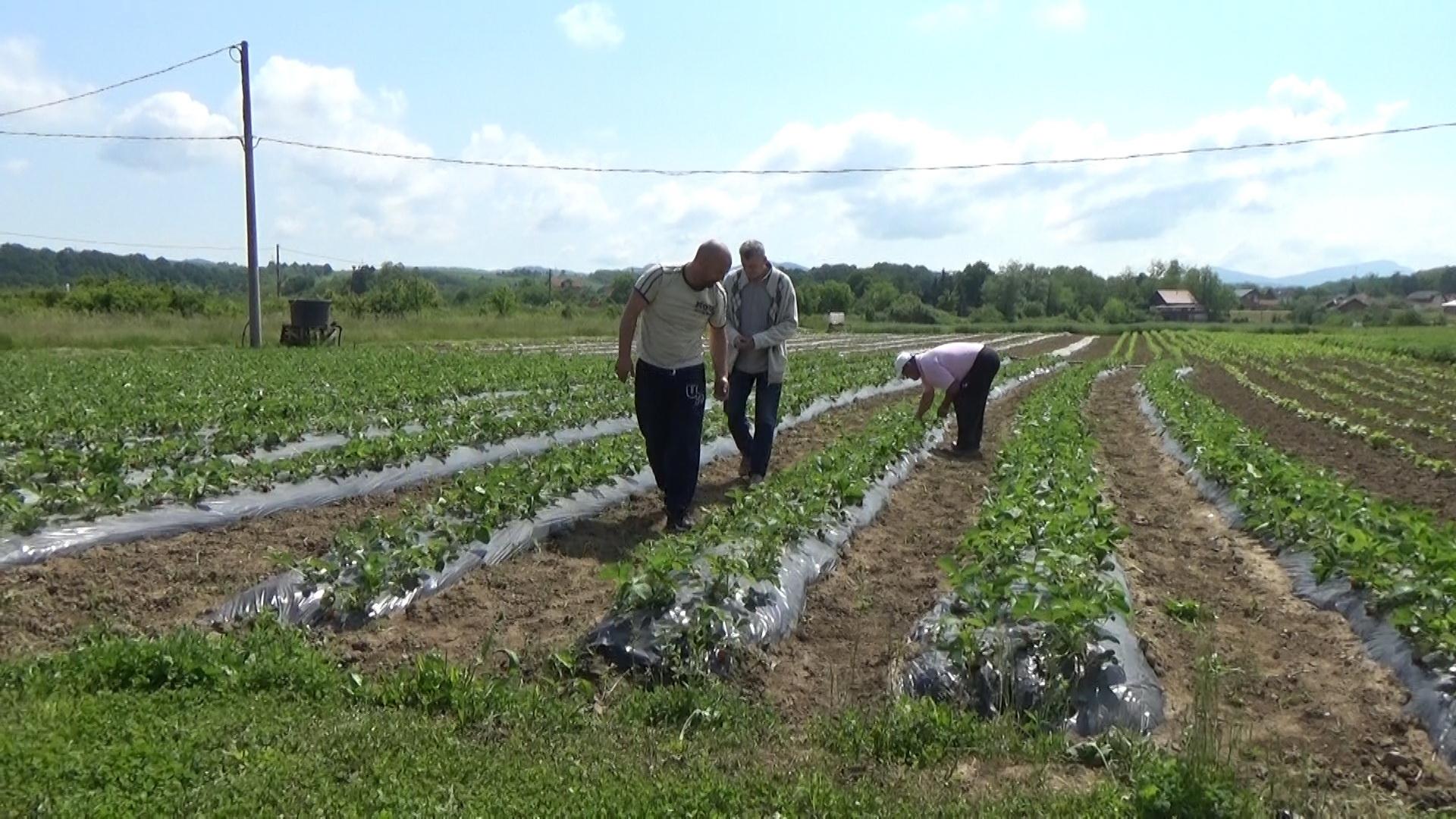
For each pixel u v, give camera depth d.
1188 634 7.01
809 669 6.21
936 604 7.03
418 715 5.00
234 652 5.49
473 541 8.04
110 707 4.73
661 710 5.29
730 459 13.20
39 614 6.35
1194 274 138.50
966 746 5.00
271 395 15.73
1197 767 4.32
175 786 4.06
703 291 8.88
